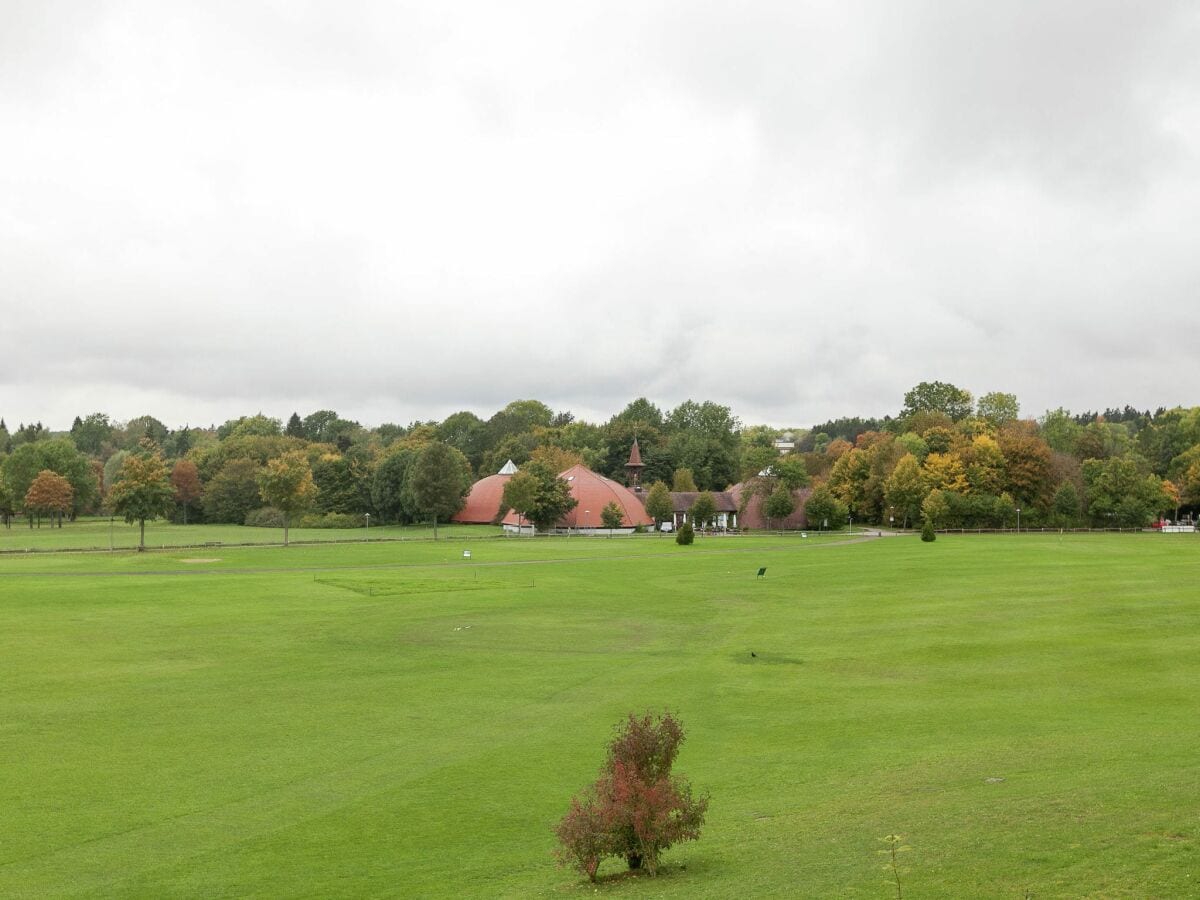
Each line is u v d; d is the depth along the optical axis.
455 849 24.17
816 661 49.16
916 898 17.12
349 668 47.91
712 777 29.50
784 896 18.03
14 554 114.00
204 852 24.16
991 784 26.23
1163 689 40.31
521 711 38.84
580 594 76.94
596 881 21.03
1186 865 17.67
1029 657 47.91
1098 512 173.38
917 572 88.00
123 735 35.25
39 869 23.17
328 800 28.08
